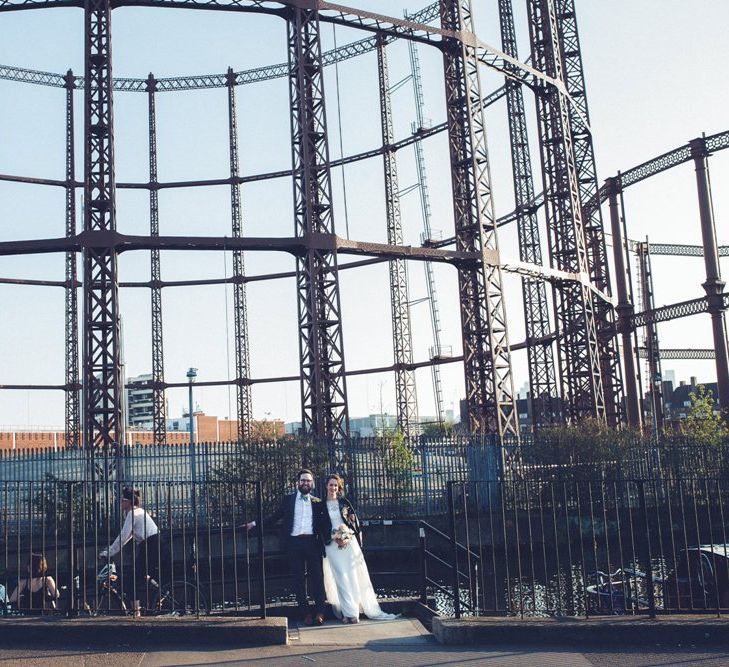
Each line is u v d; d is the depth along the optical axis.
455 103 31.75
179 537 20.59
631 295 46.09
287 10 28.72
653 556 22.25
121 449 23.02
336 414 27.00
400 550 20.77
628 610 11.18
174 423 110.38
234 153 53.59
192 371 37.53
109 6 26.14
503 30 44.00
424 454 25.14
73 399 51.84
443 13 32.09
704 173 40.50
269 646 9.48
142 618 9.90
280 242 26.92
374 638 9.95
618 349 41.56
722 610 10.60
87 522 21.22
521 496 24.91
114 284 24.91
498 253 30.72
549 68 37.28
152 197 53.16
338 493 11.49
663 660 8.72
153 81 53.16
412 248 29.11
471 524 23.56
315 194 28.02
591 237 41.72
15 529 20.19
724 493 24.73
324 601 11.05
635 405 45.66
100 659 8.85
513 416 30.12
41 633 9.53
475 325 30.80
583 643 9.47
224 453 23.69
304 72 28.14
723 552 14.32
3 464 21.98
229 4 27.86
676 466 25.00
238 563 21.11
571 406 36.06
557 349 36.91
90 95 25.58
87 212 25.12
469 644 9.53
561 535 23.73
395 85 50.56
